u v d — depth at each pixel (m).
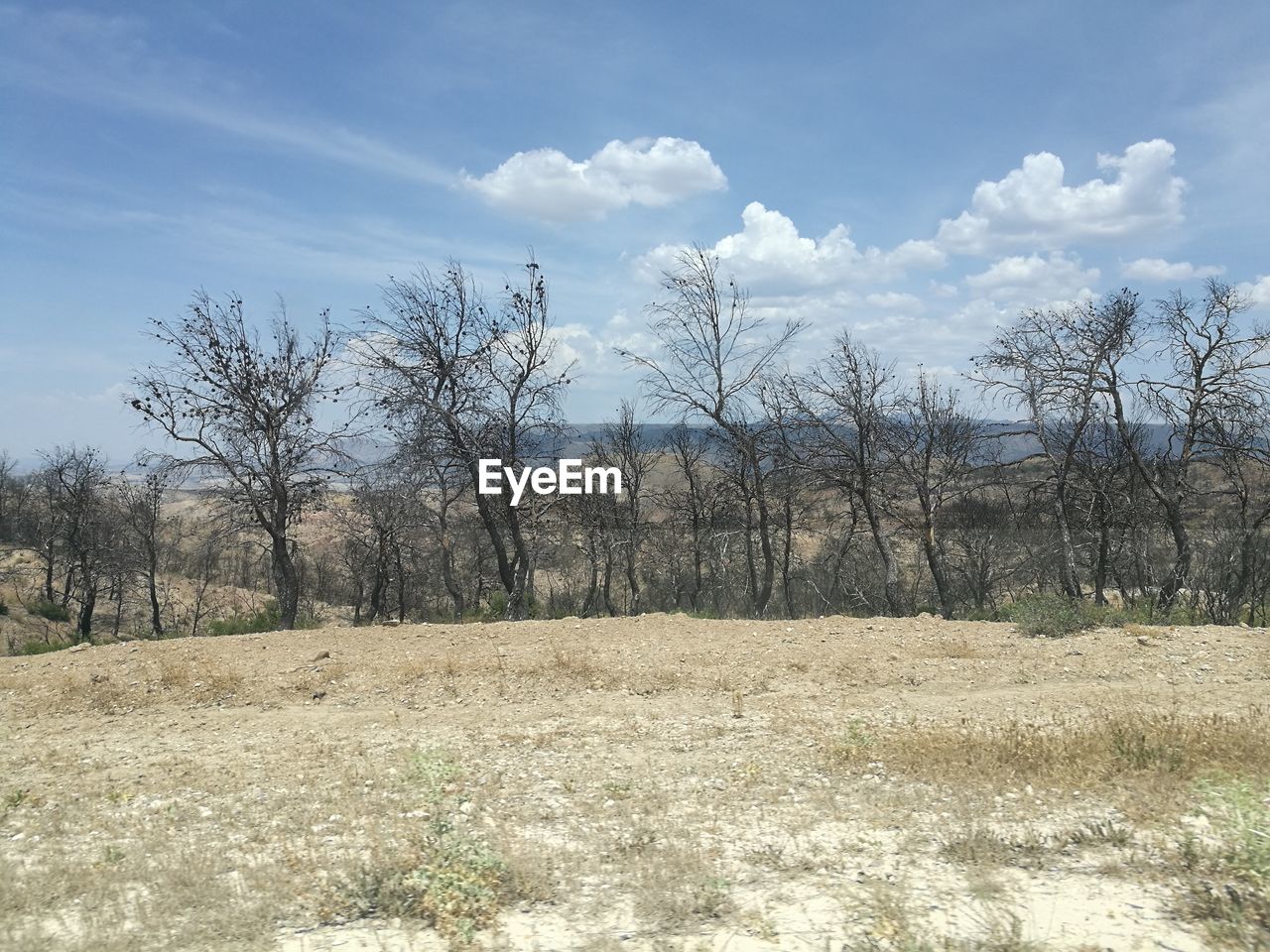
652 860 5.05
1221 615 15.16
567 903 4.53
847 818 5.84
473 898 4.48
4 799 6.82
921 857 5.05
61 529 39.44
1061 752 6.97
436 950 4.02
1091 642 11.67
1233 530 16.30
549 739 8.45
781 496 22.31
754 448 19.89
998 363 19.27
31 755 8.37
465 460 18.64
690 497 27.20
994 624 13.26
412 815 6.04
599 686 10.45
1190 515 19.17
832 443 20.28
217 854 5.37
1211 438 18.20
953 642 11.89
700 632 12.82
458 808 6.25
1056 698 9.45
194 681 10.76
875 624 13.17
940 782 6.53
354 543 26.67
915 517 22.00
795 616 23.38
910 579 27.08
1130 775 6.35
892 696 9.89
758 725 8.81
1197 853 4.78
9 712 10.02
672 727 8.85
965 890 4.52
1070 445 19.33
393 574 28.34
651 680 10.59
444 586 32.09
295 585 19.33
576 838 5.57
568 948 4.00
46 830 6.02
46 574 46.44
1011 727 7.88
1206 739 6.98
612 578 32.84
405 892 4.64
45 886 4.84
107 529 36.47
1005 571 23.48
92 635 38.53
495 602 20.98
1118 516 19.77
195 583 43.66
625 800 6.41
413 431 18.09
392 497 20.33
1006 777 6.55
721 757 7.69
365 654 11.80
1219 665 10.48
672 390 19.52
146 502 32.84
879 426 20.16
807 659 11.23
